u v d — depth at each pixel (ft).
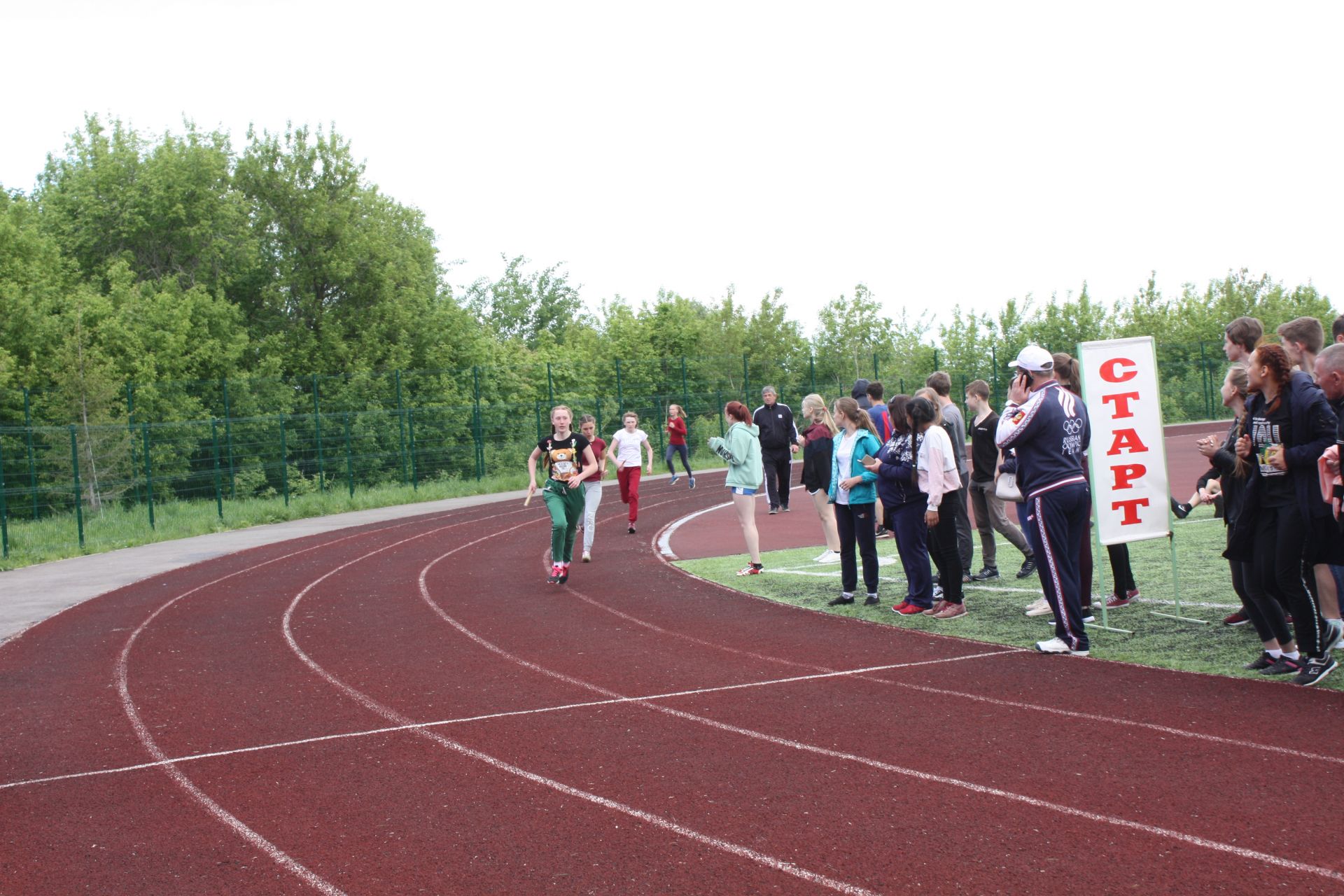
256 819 17.56
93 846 16.75
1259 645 24.98
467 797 18.06
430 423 101.91
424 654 29.76
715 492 85.76
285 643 32.48
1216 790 16.46
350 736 21.98
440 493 96.37
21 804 18.83
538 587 41.57
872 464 32.04
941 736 19.90
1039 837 15.10
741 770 18.67
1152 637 26.53
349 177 131.44
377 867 15.39
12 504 77.41
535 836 16.19
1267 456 21.18
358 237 128.06
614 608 35.86
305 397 116.37
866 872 14.33
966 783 17.39
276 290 125.90
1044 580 25.66
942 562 30.53
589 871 14.87
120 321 103.76
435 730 22.13
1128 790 16.65
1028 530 25.82
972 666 25.04
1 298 97.09
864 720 21.26
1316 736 18.60
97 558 60.29
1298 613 21.65
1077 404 25.84
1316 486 20.58
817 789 17.53
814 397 43.62
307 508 84.12
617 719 22.26
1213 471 27.48
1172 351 156.56
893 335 162.40
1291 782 16.60
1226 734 18.98
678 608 35.14
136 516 74.59
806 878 14.24
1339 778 16.65
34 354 96.48
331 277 126.93
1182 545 40.86
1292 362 21.39
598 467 43.21
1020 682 23.32
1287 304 180.04
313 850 16.12
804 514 62.95
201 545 65.41
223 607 40.47
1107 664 24.36
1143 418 28.50
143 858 16.16
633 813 16.92
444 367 129.59
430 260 151.23
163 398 99.35
